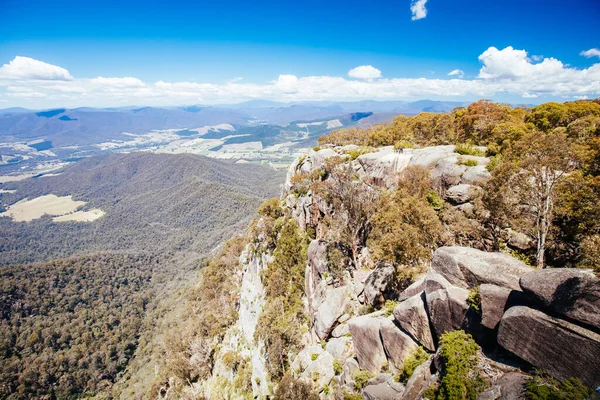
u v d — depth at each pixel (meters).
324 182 59.16
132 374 142.88
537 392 13.68
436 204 40.44
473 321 19.53
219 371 75.06
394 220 33.91
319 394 34.72
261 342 58.41
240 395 59.25
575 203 24.38
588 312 14.10
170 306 190.50
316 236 68.56
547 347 15.07
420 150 55.22
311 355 40.72
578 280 14.84
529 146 27.94
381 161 57.78
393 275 36.75
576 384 13.49
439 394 17.30
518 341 16.28
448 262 22.48
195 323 104.25
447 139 64.12
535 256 28.34
